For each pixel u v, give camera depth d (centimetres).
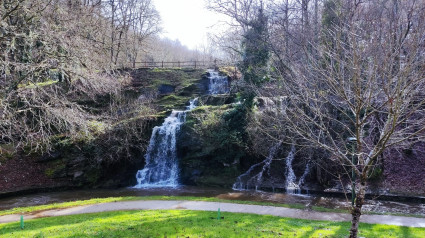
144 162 2389
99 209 1392
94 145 2191
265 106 1978
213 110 2367
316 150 1848
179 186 2183
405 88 664
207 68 3722
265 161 2191
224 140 2156
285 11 2198
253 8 2242
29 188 1995
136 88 3155
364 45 904
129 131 2322
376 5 1446
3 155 2139
